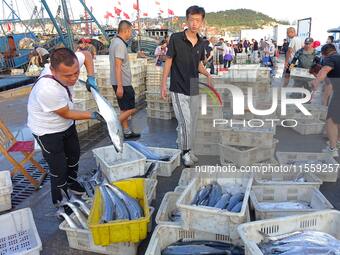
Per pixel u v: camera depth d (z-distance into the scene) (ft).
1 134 14.62
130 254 9.42
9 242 10.20
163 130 21.81
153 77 29.01
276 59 68.08
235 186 11.53
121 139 10.39
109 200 9.91
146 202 9.77
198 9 13.30
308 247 8.00
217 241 9.14
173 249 8.84
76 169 12.95
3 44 75.77
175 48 13.65
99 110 10.21
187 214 8.98
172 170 14.75
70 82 10.13
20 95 40.40
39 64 56.39
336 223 8.86
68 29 68.85
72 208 10.52
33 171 16.38
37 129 10.96
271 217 10.07
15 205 12.96
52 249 10.00
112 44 18.19
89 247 9.73
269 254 7.94
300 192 11.54
